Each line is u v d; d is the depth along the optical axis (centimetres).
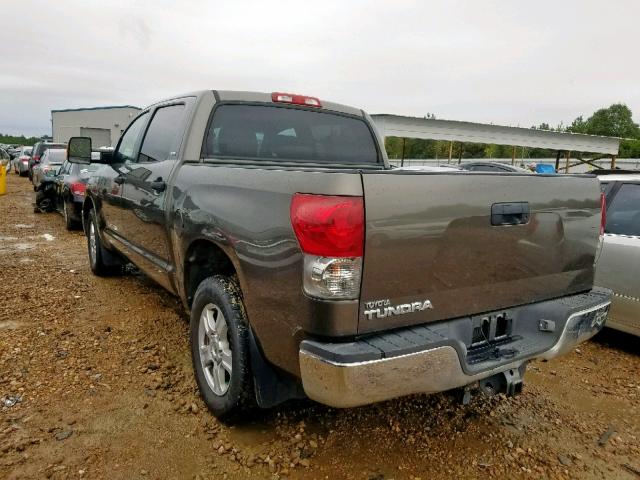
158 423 286
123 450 261
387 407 316
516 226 252
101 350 380
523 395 347
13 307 471
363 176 203
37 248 779
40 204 1239
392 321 216
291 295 215
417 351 206
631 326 427
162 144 389
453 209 227
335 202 200
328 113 408
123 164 471
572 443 290
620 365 411
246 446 269
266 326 234
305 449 268
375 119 2153
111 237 506
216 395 287
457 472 257
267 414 298
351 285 203
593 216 292
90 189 566
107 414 293
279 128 378
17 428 274
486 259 244
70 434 272
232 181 267
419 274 221
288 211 217
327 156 403
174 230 325
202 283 296
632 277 422
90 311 467
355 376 195
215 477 244
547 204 265
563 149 2725
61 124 4656
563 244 277
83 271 625
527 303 269
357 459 262
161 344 395
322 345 203
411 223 214
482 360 238
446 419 306
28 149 2981
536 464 268
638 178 457
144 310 473
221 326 284
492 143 2456
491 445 282
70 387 322
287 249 216
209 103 351
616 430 307
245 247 242
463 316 243
